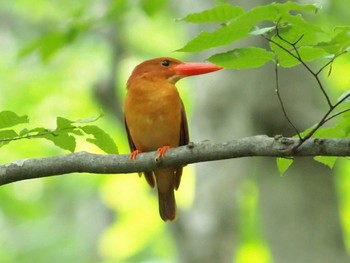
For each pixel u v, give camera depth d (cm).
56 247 2212
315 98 1310
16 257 2206
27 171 656
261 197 1363
